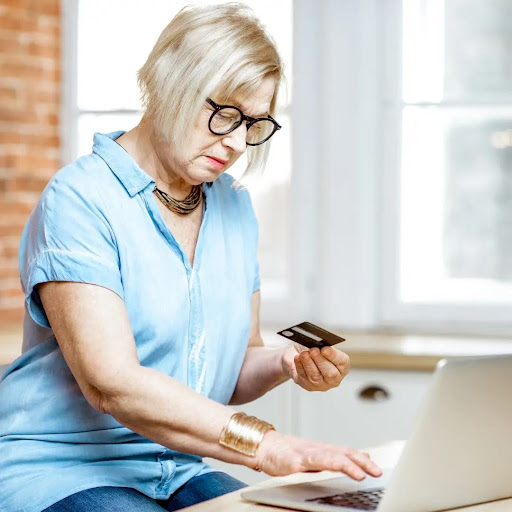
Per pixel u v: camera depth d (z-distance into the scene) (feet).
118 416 5.76
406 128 12.93
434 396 4.63
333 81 12.89
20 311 13.53
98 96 13.75
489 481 5.18
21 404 6.57
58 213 6.21
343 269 12.98
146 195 6.55
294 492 5.37
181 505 6.64
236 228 7.32
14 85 13.33
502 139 12.79
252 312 7.64
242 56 6.15
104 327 5.92
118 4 13.60
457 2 12.80
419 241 12.98
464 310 12.82
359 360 11.00
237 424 5.46
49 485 6.18
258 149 6.99
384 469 5.94
